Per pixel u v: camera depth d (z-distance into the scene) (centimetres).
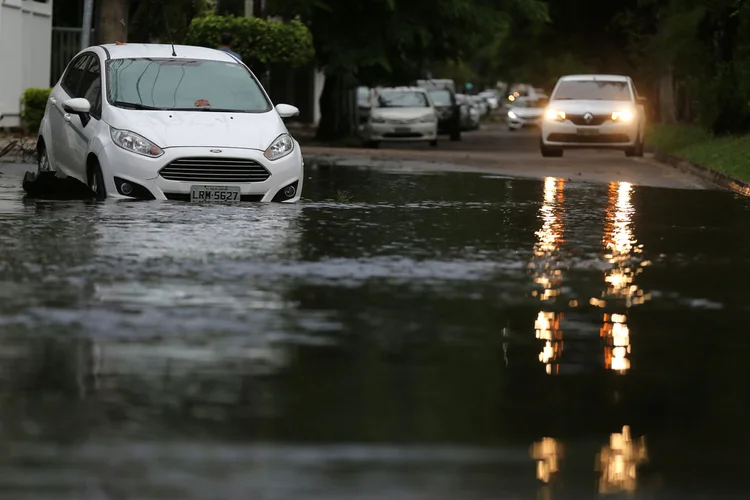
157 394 1427
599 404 1424
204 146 3509
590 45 15462
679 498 1101
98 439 1249
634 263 2594
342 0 9506
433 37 9769
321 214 3372
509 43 17288
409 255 2608
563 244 2892
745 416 1380
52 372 1520
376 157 6888
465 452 1223
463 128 15638
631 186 5025
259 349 1667
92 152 3594
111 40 6688
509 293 2173
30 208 3319
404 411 1371
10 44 7344
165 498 1070
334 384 1488
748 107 7581
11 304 1947
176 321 1839
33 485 1103
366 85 10125
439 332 1816
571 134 7756
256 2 9288
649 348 1739
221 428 1293
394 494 1092
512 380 1532
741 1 7606
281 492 1091
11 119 7438
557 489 1116
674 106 12544
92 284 2138
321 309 1967
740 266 2562
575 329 1866
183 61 3856
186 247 2614
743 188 4897
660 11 11400
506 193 4428
